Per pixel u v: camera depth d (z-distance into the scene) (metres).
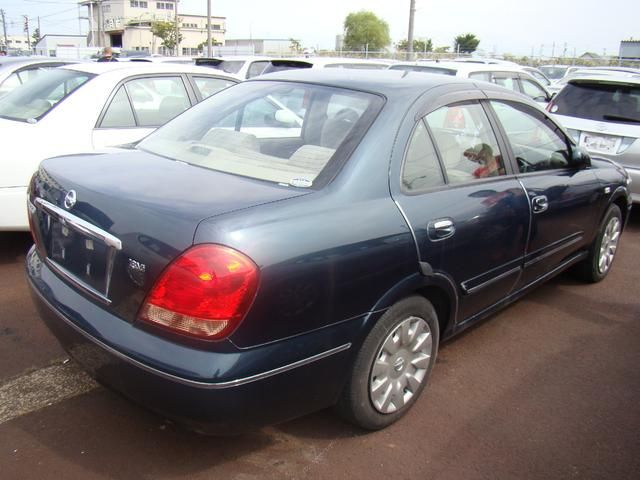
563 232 4.10
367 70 3.64
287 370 2.31
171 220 2.23
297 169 2.69
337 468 2.64
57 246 2.72
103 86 5.19
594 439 2.96
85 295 2.51
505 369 3.59
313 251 2.33
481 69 9.98
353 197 2.57
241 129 3.15
